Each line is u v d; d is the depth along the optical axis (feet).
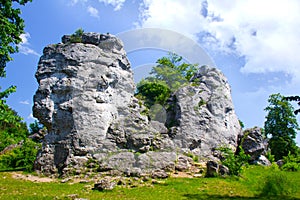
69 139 71.51
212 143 86.02
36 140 111.96
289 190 56.85
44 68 78.64
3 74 56.13
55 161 70.85
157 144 76.13
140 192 52.26
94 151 70.69
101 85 77.05
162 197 49.19
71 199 44.21
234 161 70.33
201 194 52.70
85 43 83.97
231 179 64.64
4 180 60.95
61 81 76.07
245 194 54.54
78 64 77.36
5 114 51.11
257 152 90.84
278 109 150.30
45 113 74.28
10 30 53.93
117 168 67.31
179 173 69.10
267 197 53.01
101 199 45.21
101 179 61.77
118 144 73.15
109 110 76.38
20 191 50.88
